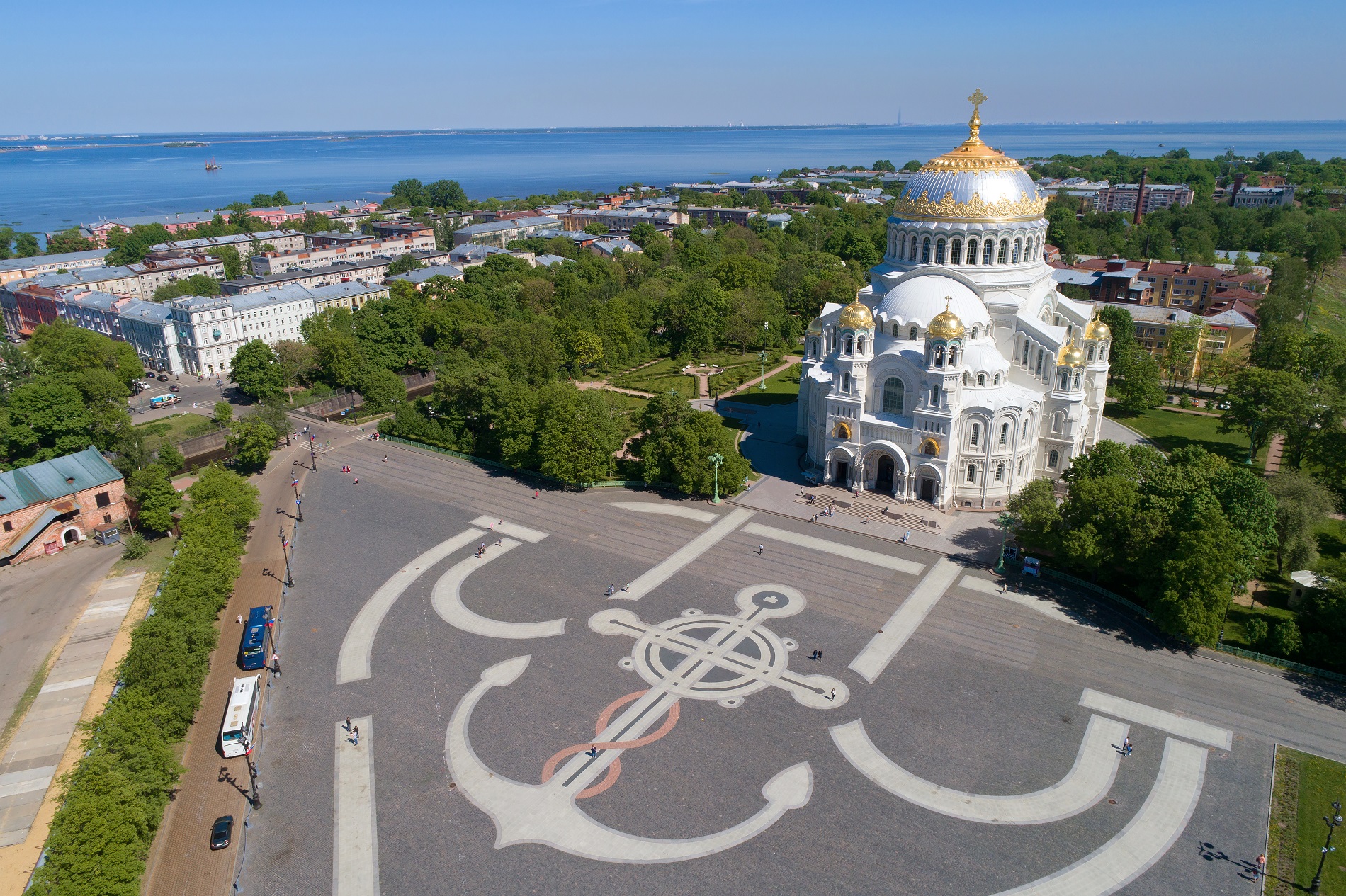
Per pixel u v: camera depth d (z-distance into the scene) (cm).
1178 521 10250
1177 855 7138
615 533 13125
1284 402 14050
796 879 6900
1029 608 10806
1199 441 16462
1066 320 15288
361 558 12438
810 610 10831
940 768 8100
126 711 7906
